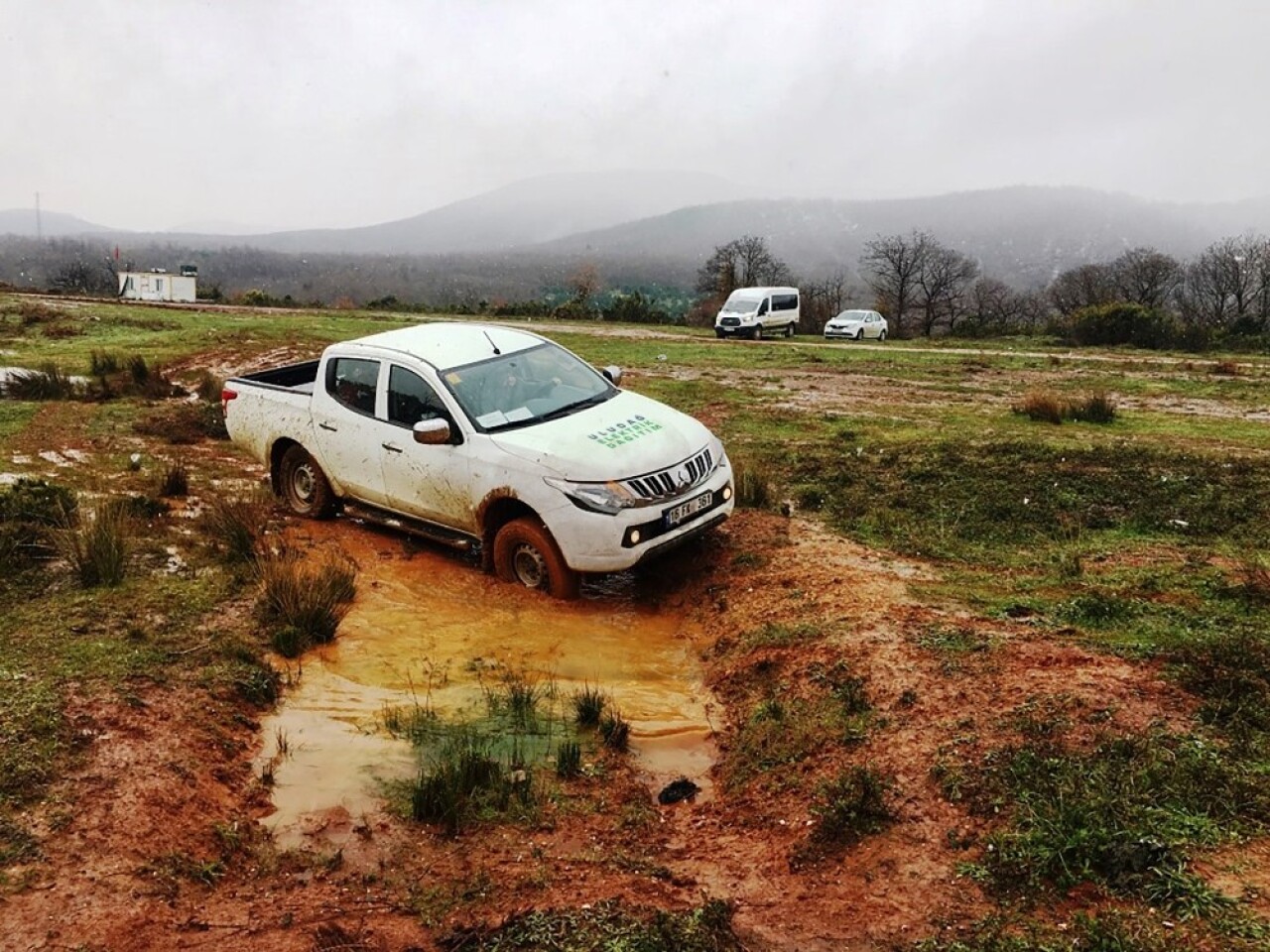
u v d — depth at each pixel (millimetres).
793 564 6871
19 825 3768
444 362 7574
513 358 7852
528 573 6988
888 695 4680
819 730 4523
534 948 3123
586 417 7180
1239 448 10742
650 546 6492
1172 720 4090
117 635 5758
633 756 4734
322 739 4895
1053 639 5086
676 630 6422
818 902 3316
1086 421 13133
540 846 3838
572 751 4508
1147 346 38281
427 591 7035
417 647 6113
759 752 4539
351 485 8195
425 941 3209
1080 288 66875
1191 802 3496
